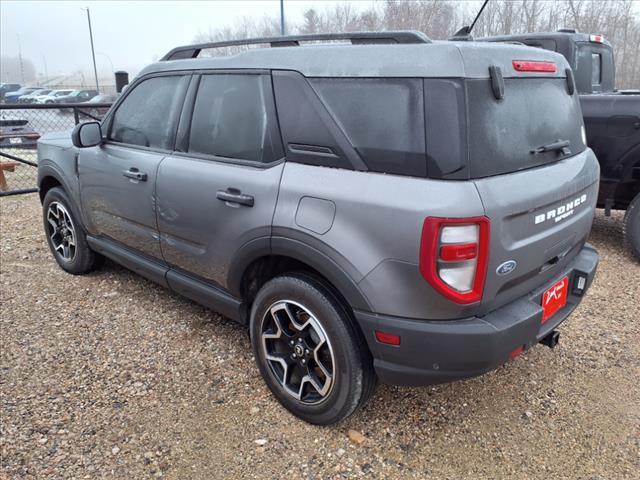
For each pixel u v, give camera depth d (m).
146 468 2.34
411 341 2.15
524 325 2.24
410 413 2.72
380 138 2.19
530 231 2.27
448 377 2.20
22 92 43.06
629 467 2.39
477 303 2.12
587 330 3.62
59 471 2.30
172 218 3.10
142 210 3.34
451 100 2.03
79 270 4.38
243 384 2.95
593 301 4.09
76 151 3.94
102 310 3.81
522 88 2.34
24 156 9.88
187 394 2.85
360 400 2.43
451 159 2.02
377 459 2.41
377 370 2.30
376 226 2.12
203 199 2.85
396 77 2.16
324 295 2.39
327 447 2.48
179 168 3.03
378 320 2.18
